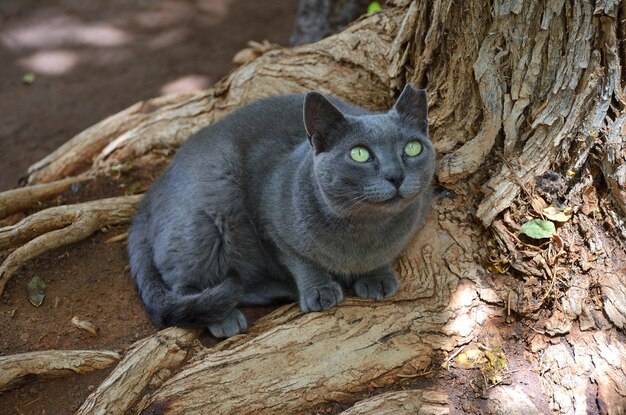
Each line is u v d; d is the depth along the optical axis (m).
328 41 3.86
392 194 2.45
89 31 6.59
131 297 3.11
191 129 4.00
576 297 2.77
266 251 3.12
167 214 3.04
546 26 2.83
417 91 2.61
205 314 2.75
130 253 3.19
